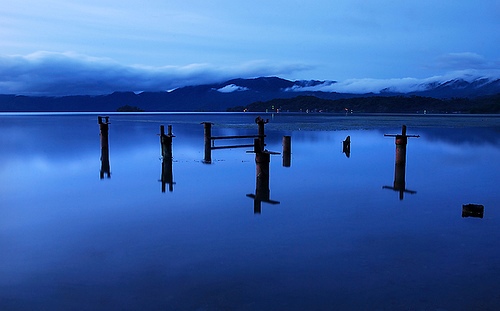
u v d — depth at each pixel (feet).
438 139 163.12
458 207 47.29
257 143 56.54
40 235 37.22
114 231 38.27
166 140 89.61
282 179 69.46
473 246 32.86
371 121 378.94
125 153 116.67
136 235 36.88
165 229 38.81
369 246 33.01
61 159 103.14
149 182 68.03
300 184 64.44
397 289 24.98
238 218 42.93
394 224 39.81
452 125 292.81
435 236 35.65
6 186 64.85
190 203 51.11
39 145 142.72
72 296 24.44
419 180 67.10
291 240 34.81
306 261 29.68
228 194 57.11
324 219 42.11
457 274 27.09
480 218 42.01
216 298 24.03
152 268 28.66
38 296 24.45
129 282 26.35
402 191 57.72
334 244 33.55
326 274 27.25
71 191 60.18
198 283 26.07
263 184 56.29
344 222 40.81
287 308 22.80
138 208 48.32
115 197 55.42
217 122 335.06
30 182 68.74
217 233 37.22
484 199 51.65
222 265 29.01
